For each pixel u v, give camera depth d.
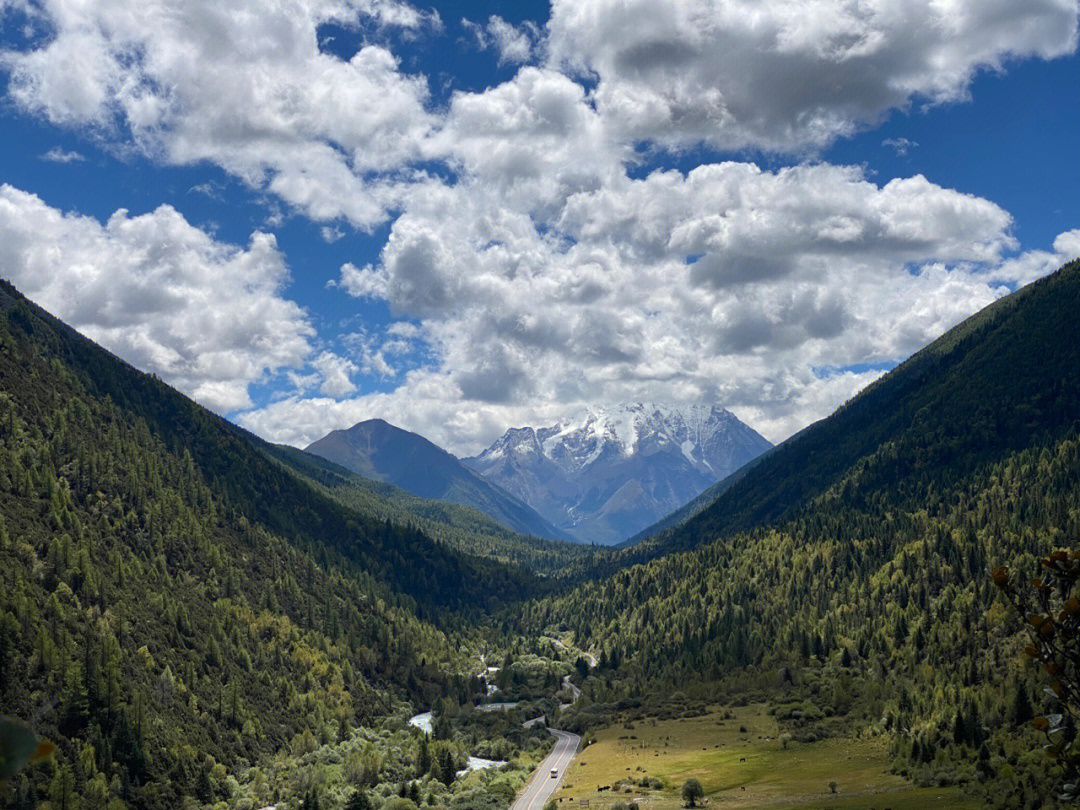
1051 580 16.53
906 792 171.00
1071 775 15.49
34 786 178.88
